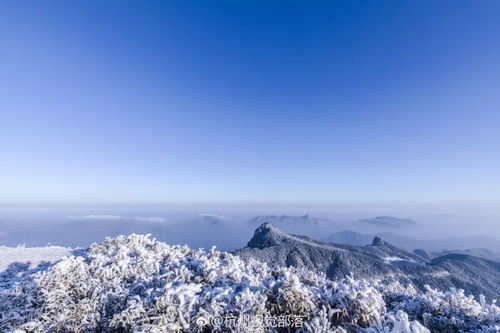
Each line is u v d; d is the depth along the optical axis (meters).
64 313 9.23
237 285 10.30
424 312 9.48
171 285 9.99
